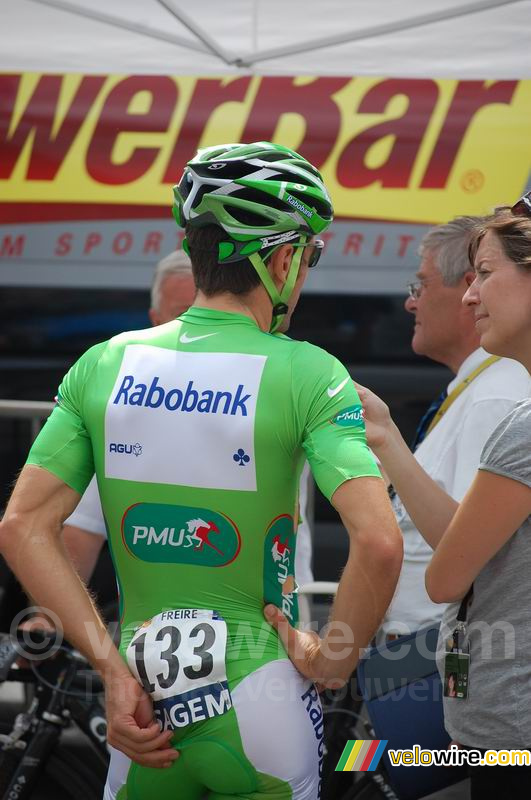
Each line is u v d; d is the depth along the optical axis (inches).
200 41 406.3
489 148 412.5
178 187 201.6
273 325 199.6
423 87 415.5
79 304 477.4
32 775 311.0
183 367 190.4
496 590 197.2
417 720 249.6
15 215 447.8
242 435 183.8
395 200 424.5
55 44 424.5
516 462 188.4
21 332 485.1
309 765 190.9
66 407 198.7
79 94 431.8
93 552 291.0
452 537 196.2
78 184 438.0
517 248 198.5
